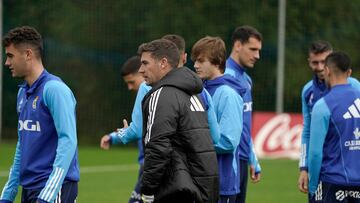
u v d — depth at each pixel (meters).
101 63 65.12
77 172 19.08
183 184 17.78
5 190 19.81
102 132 64.88
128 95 64.88
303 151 25.22
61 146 18.20
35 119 18.64
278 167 49.72
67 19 65.12
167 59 18.52
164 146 17.67
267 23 63.31
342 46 64.38
